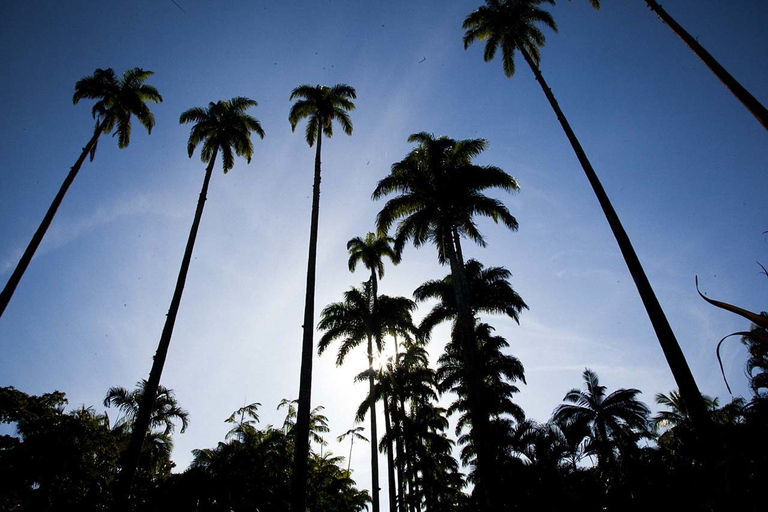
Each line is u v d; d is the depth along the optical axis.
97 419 19.19
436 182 19.00
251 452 22.92
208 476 21.31
